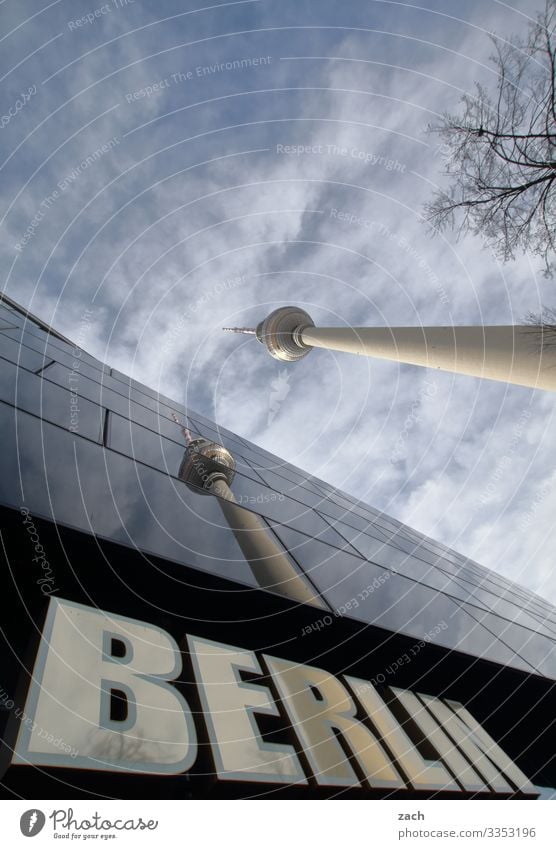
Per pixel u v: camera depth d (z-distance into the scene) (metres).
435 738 7.00
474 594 14.66
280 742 5.40
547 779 8.57
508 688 9.73
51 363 10.66
